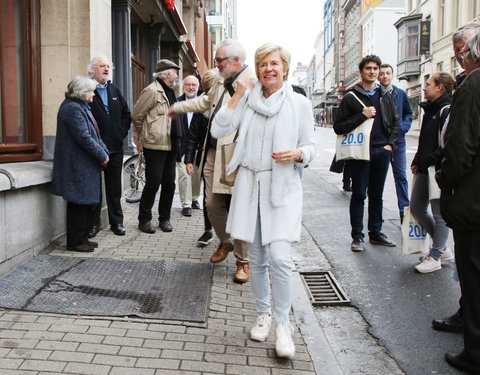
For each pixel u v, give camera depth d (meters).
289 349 2.84
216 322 3.35
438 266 4.67
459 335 3.39
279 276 2.87
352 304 3.96
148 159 5.57
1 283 3.77
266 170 2.93
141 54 11.86
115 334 3.07
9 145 4.77
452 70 29.22
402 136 6.39
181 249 5.03
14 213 4.08
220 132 3.01
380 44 51.69
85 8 5.39
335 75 79.50
